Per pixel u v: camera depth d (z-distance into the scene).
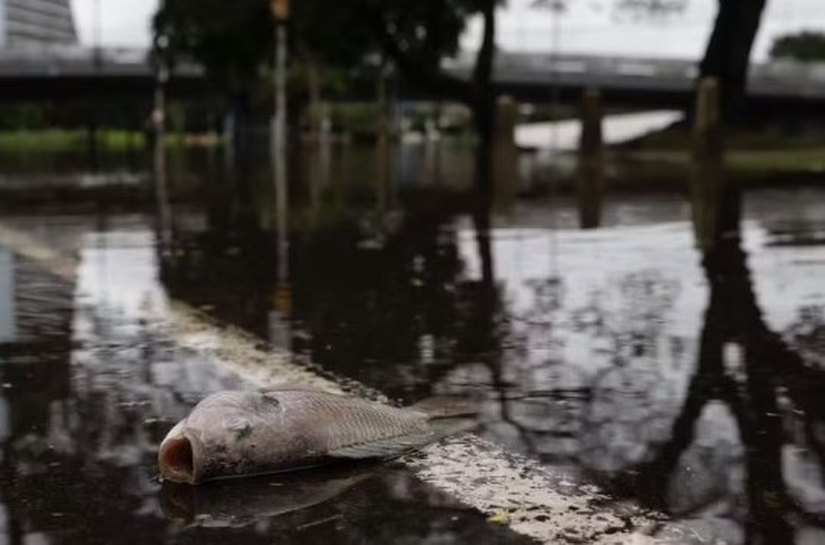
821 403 1.56
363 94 22.28
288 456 1.34
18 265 2.84
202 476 1.30
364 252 3.09
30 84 19.28
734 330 1.97
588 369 1.73
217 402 1.34
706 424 1.48
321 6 11.30
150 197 5.39
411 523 1.21
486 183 6.39
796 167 7.82
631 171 7.62
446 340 1.92
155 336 1.96
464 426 1.48
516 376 1.70
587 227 3.74
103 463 1.37
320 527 1.21
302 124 21.42
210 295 2.34
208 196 5.45
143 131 23.77
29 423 1.51
